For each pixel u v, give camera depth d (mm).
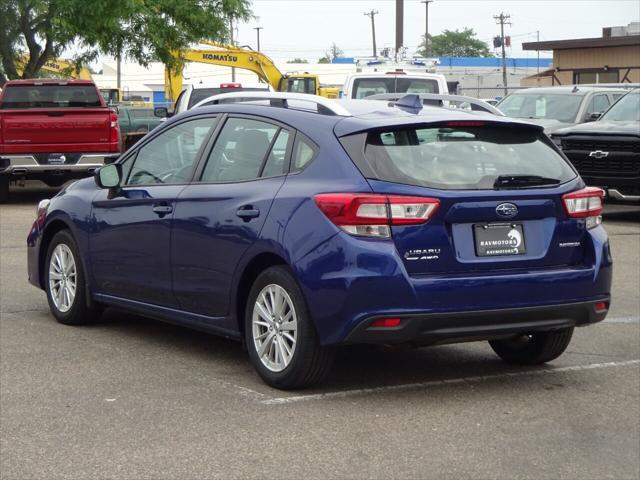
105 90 43438
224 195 6883
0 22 27578
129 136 27375
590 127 17047
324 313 6129
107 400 6336
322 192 6207
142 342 7965
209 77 60188
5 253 12727
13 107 19922
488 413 6172
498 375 7086
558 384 6879
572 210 6543
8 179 19688
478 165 6383
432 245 6121
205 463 5227
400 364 7359
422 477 5078
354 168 6199
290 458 5316
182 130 7629
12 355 7488
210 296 6984
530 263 6398
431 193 6125
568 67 48469
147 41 28719
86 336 8156
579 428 5922
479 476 5109
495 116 6746
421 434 5742
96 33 27359
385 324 6023
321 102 6762
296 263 6234
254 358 6668
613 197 16672
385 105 6938
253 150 6934
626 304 9828
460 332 6168
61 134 18688
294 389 6535
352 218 6059
